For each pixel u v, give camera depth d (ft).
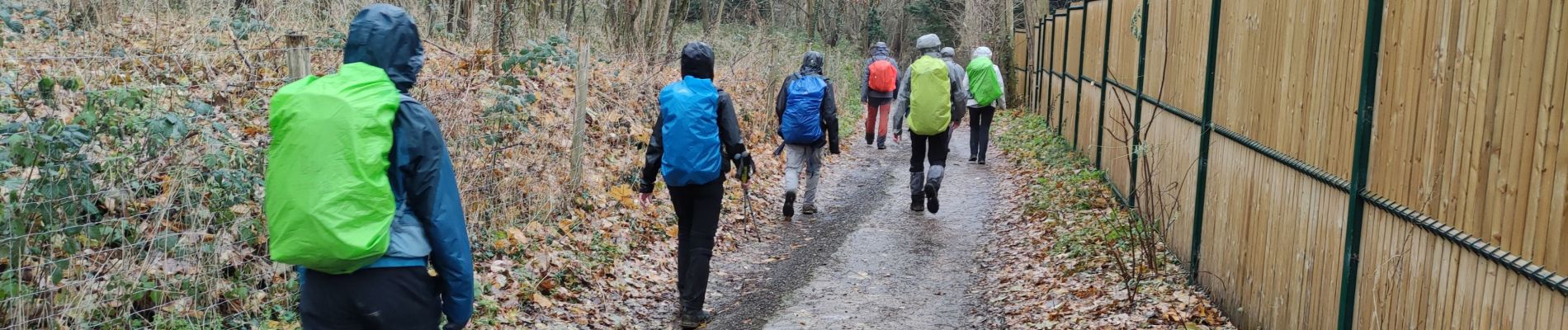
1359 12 12.33
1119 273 19.83
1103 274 20.01
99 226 13.35
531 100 21.75
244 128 16.56
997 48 95.04
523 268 19.21
